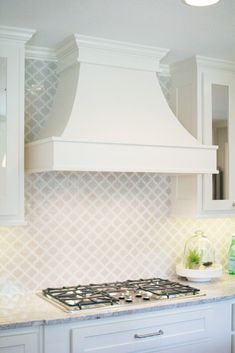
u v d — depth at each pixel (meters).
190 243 3.55
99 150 2.72
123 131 2.85
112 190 3.38
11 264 3.06
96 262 3.32
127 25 2.76
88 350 2.60
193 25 2.76
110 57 3.01
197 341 2.92
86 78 2.94
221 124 3.47
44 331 2.51
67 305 2.70
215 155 3.09
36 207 3.14
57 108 3.09
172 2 2.43
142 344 2.74
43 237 3.15
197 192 3.37
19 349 2.47
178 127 3.06
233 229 3.90
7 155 2.82
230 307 3.07
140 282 3.33
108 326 2.64
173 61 3.49
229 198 3.50
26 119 3.16
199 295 2.99
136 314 2.72
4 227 3.04
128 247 3.44
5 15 2.61
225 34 2.92
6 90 2.83
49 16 2.62
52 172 3.19
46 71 3.22
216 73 3.46
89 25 2.76
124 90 3.02
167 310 2.82
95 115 2.85
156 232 3.56
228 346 3.05
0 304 2.80
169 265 3.60
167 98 3.64
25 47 3.13
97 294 2.96
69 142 2.65
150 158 2.86
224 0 2.39
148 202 3.53
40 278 3.14
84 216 3.29
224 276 3.62
